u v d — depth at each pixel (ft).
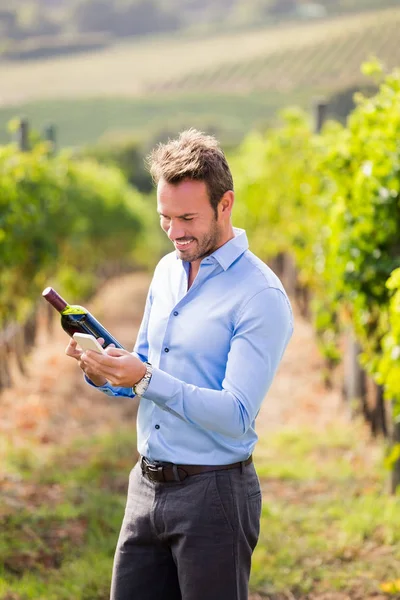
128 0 389.60
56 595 16.01
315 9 195.31
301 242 37.86
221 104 141.59
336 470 23.58
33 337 43.93
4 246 30.99
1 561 17.44
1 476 23.30
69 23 387.75
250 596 16.29
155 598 10.18
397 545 18.12
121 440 27.99
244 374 9.29
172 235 9.37
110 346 9.28
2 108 136.98
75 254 57.52
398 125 19.97
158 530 9.83
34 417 30.81
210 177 9.18
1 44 176.76
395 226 20.35
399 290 16.62
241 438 9.73
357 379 28.45
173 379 9.20
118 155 145.18
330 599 16.15
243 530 9.74
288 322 9.68
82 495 21.85
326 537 18.89
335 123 33.47
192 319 9.68
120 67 150.92
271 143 45.65
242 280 9.59
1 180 30.14
